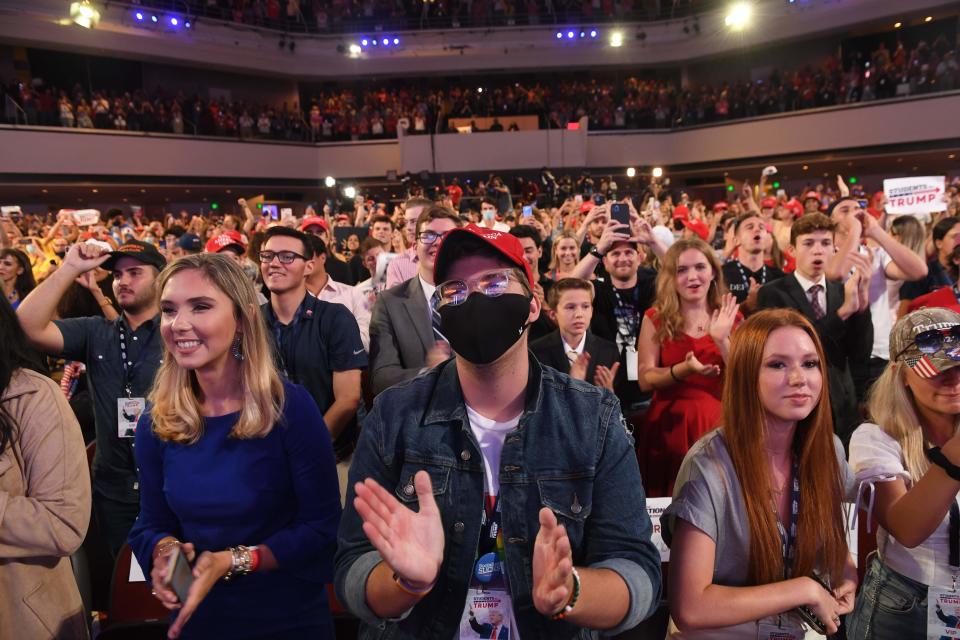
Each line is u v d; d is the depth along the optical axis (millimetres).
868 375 3824
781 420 1643
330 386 2824
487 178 20016
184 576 1332
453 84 22984
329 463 1679
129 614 1984
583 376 2387
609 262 3742
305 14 21234
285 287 2799
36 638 1628
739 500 1586
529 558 1221
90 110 17547
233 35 19828
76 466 1657
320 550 1632
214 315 1553
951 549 1688
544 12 21188
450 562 1244
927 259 5164
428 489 1136
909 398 1771
